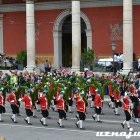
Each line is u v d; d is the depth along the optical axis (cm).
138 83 5447
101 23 7475
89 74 6103
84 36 7869
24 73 6481
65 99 4462
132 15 6944
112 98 5141
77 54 7025
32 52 7462
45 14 7988
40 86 4612
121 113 4894
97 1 7469
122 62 6756
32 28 7475
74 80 5306
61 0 7806
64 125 4231
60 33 7938
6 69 7756
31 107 4353
